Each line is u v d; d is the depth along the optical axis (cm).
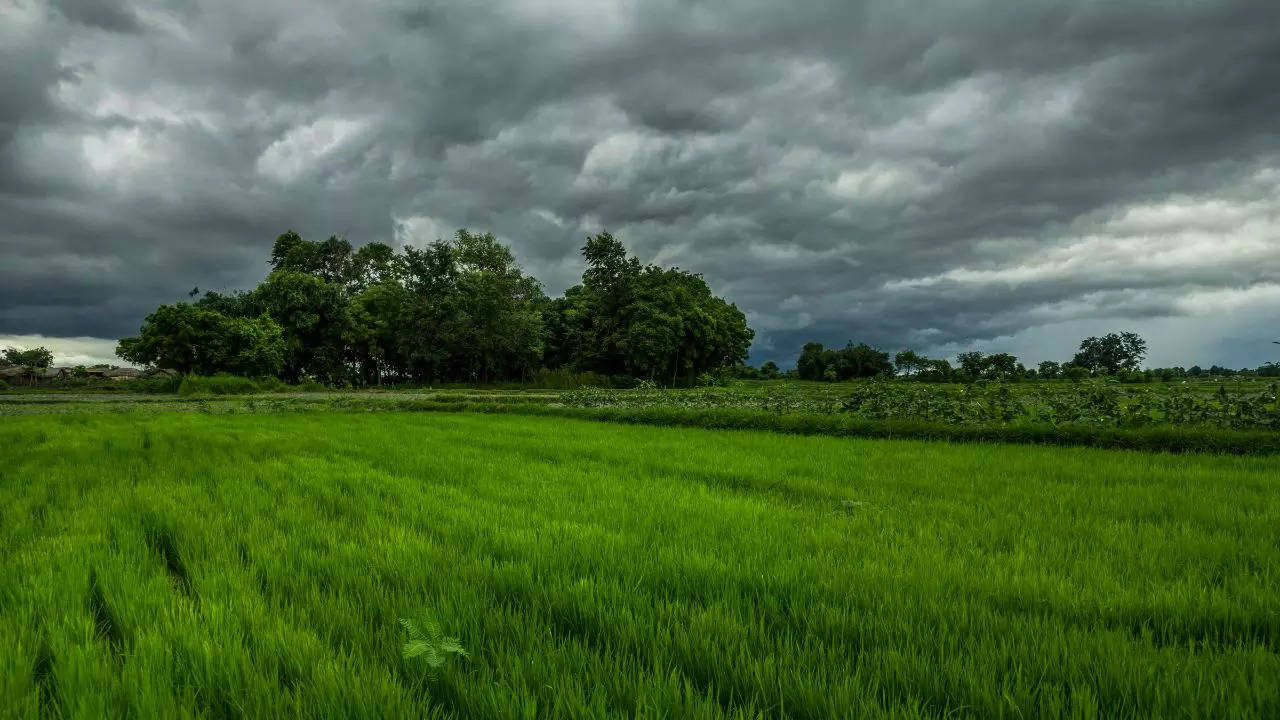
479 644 332
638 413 2192
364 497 782
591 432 1764
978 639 344
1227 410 1370
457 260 7250
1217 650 329
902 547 535
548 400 3791
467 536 578
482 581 434
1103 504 726
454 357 7450
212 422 2162
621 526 625
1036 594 413
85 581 441
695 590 430
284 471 1009
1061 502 732
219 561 498
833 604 395
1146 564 484
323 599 411
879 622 356
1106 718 262
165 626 359
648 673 304
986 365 4534
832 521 639
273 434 1670
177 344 5559
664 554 501
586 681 294
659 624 349
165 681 292
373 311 7131
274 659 315
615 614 370
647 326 7281
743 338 9812
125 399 4234
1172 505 714
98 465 1100
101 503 754
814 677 294
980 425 1538
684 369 8256
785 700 280
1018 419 1556
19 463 1129
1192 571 458
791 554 517
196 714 275
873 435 1616
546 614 385
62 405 3547
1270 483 866
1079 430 1349
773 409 2184
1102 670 296
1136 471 973
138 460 1151
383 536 575
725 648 328
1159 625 369
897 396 1834
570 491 827
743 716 262
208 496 805
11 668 305
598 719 257
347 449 1341
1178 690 274
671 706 264
